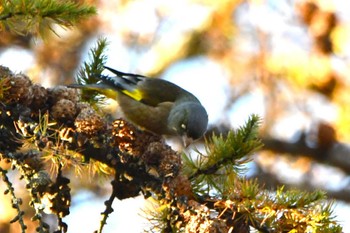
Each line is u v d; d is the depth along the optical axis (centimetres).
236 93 2158
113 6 2105
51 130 805
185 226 775
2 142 780
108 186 1912
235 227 786
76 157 816
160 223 791
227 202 776
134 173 809
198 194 812
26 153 777
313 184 2095
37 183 770
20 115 778
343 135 2166
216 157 825
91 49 995
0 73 803
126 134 817
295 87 2172
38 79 1989
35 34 995
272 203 772
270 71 2169
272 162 2122
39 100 804
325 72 2147
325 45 2148
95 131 802
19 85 784
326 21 2136
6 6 852
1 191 1750
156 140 827
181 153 837
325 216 768
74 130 800
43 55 1992
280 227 780
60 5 870
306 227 774
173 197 784
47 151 768
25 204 1742
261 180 2042
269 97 2161
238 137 824
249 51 2194
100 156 810
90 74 985
